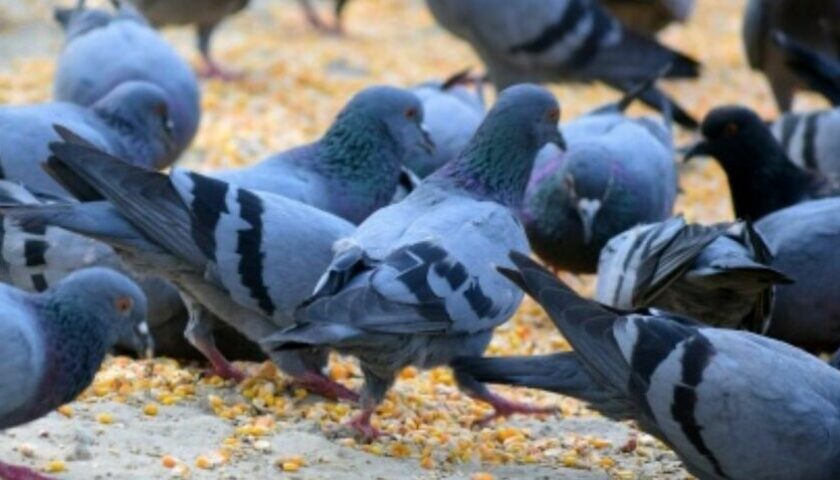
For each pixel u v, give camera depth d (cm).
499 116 1227
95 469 1034
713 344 1013
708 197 2062
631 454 1201
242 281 1150
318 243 1170
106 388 1212
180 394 1229
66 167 1123
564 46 1970
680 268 1252
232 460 1088
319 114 2197
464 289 1101
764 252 1284
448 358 1131
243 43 2541
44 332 978
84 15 1855
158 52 1797
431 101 1720
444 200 1195
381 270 1073
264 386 1254
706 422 993
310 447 1128
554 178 1619
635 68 1986
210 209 1144
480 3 1966
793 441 984
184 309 1330
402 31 2761
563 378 1060
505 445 1196
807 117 1891
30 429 1104
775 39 2009
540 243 1650
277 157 1398
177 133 1794
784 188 1661
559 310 1028
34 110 1525
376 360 1107
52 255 1273
